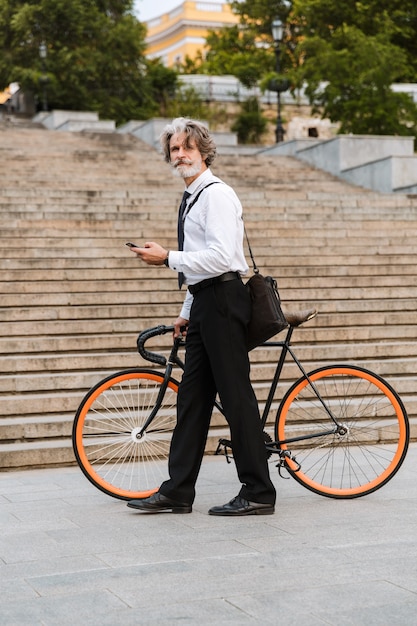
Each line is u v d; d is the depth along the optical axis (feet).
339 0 114.42
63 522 17.84
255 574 14.25
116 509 18.94
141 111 138.21
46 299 33.68
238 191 68.23
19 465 23.61
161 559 15.15
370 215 53.21
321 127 137.08
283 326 18.42
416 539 16.20
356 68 91.35
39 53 135.03
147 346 31.45
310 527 17.16
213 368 18.35
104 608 12.81
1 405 26.30
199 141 18.44
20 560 15.24
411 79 122.62
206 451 25.18
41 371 28.94
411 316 34.45
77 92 135.54
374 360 31.40
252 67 139.03
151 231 43.91
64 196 54.90
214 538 16.47
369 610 12.59
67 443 24.64
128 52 137.39
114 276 37.06
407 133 89.25
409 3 116.88
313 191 69.72
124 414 19.92
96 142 88.79
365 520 17.65
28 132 91.09
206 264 17.93
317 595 13.23
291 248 42.24
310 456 20.74
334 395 21.24
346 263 41.32
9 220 44.47
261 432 18.49
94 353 30.60
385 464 20.34
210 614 12.52
